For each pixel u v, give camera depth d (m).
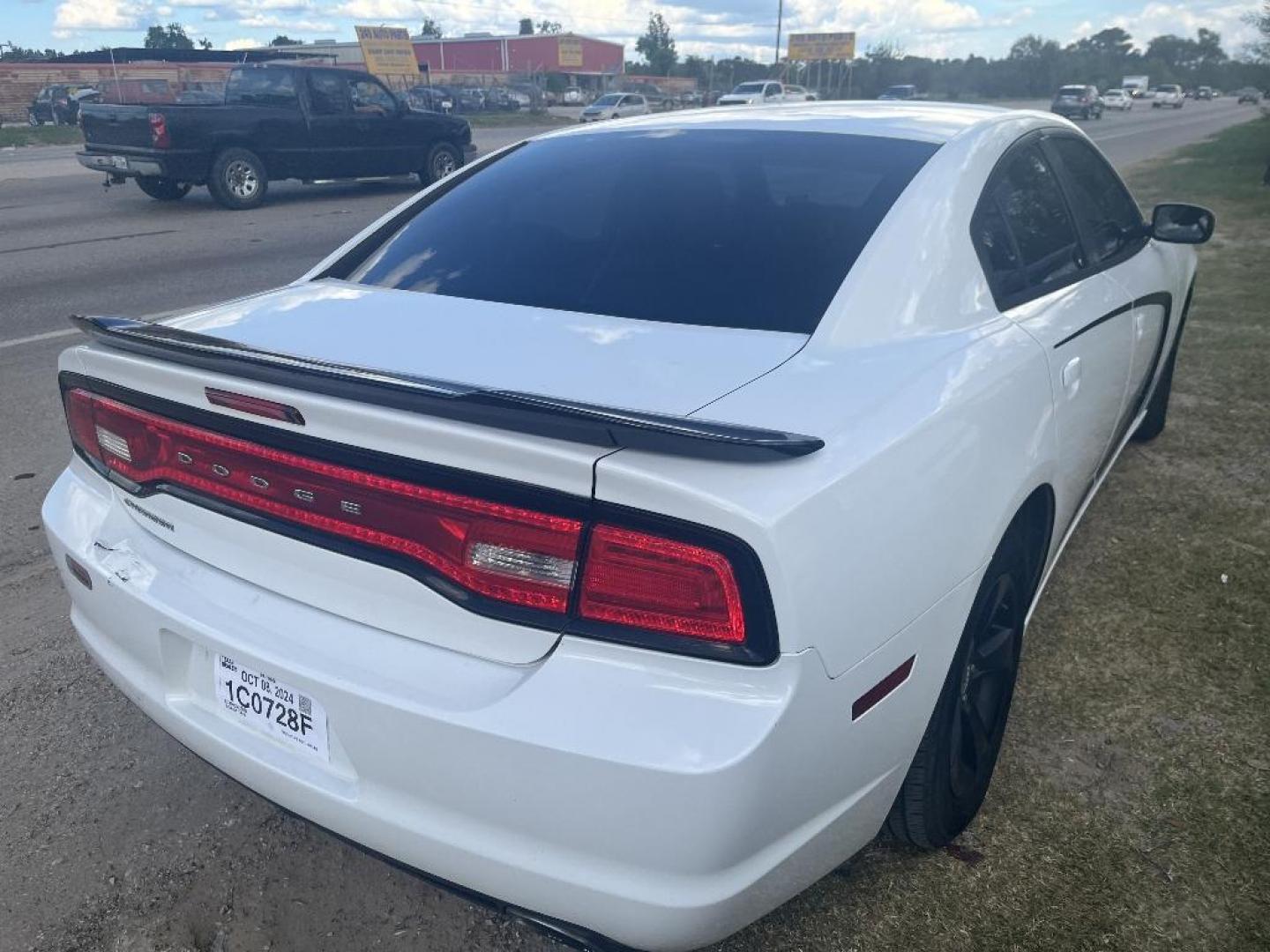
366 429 1.64
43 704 2.90
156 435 1.97
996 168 2.60
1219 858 2.28
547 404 1.51
